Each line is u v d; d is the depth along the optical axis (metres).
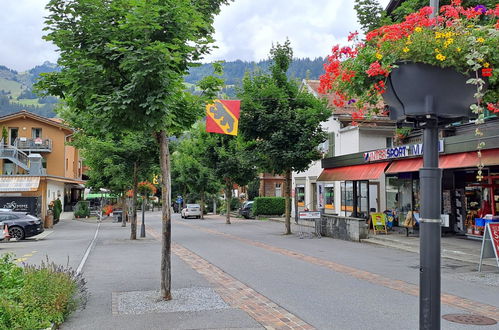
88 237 22.89
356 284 9.41
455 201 19.08
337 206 29.44
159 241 19.89
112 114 6.95
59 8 7.18
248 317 6.82
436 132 3.30
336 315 6.93
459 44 3.34
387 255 14.15
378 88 3.68
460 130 16.94
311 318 6.77
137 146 19.31
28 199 28.34
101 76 7.23
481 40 3.41
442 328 6.29
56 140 48.53
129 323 6.51
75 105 7.81
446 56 3.25
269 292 8.61
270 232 24.03
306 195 34.34
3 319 5.20
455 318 6.79
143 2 6.37
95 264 12.59
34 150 46.94
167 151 8.20
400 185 23.11
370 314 6.99
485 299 8.03
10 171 44.91
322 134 21.59
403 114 3.42
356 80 3.84
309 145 20.80
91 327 6.32
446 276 10.34
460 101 3.35
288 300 7.95
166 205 8.05
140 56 6.49
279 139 20.67
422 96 3.30
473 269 11.35
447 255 13.62
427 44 3.32
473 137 14.00
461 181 18.67
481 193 17.58
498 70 3.48
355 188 21.36
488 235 10.84
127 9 6.98
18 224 21.94
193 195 61.53
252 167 32.47
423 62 3.28
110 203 57.78
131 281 9.85
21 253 15.70
